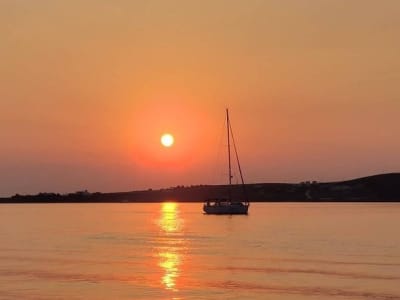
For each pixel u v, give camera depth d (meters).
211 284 41.38
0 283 42.38
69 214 198.12
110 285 41.28
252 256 58.31
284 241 75.88
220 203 129.25
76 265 52.09
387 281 41.97
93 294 38.16
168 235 89.19
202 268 49.62
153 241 78.12
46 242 77.75
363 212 183.38
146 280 43.28
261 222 124.19
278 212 188.75
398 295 37.12
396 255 58.31
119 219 152.38
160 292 38.62
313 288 39.53
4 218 164.12
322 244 71.06
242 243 73.50
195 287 40.28
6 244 74.94
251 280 42.94
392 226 108.62
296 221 128.62
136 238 83.69
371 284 40.81
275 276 44.72
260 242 74.75
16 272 47.72
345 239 78.25
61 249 67.56
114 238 84.12
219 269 48.91
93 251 64.88
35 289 39.94
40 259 57.09
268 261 54.00
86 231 101.38
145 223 128.50
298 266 50.16
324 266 50.03
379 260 54.06
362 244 70.69
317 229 100.75
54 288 40.28
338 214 167.75
